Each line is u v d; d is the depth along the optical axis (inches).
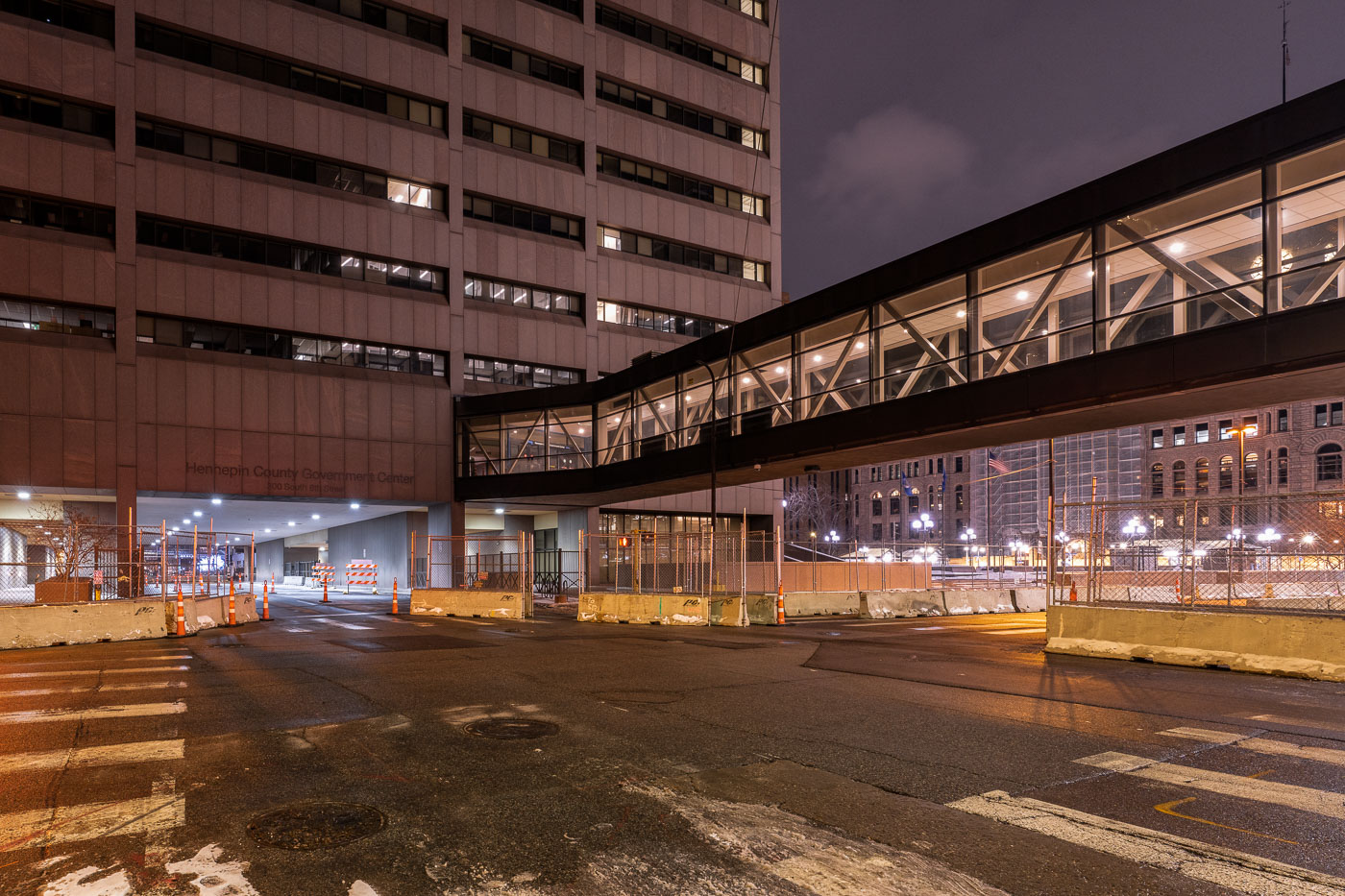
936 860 183.5
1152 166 713.6
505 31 1763.0
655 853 187.8
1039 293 821.9
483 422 1626.5
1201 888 168.7
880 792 235.9
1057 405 773.3
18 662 538.9
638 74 1942.7
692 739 303.1
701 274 2006.6
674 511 1883.6
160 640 697.6
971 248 868.6
